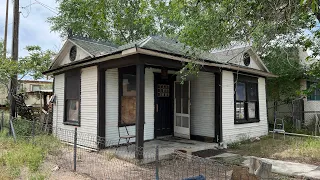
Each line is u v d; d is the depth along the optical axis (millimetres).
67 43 9250
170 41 8703
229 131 8812
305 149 7199
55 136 8750
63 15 16438
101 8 5105
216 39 5012
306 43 5457
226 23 4852
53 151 6910
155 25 17547
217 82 8570
